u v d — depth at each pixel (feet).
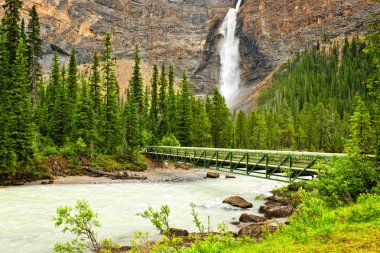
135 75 239.50
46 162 136.05
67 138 164.25
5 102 126.62
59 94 169.07
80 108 159.02
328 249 24.64
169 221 68.39
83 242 52.75
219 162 108.06
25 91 134.00
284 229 37.06
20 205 81.41
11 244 52.19
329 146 296.30
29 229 60.49
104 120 179.11
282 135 309.22
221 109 244.22
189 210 79.61
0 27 157.28
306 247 26.09
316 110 318.86
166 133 227.40
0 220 66.49
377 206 33.53
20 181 118.11
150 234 58.34
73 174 138.82
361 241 25.43
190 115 217.36
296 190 52.95
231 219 70.13
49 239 54.80
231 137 270.46
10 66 136.46
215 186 123.65
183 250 26.61
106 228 62.23
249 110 585.63
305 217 33.88
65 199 90.89
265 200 92.63
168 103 244.42
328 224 32.19
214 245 26.58
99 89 182.91
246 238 34.45
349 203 41.93
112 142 180.04
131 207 82.69
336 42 647.15
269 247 28.78
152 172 166.50
